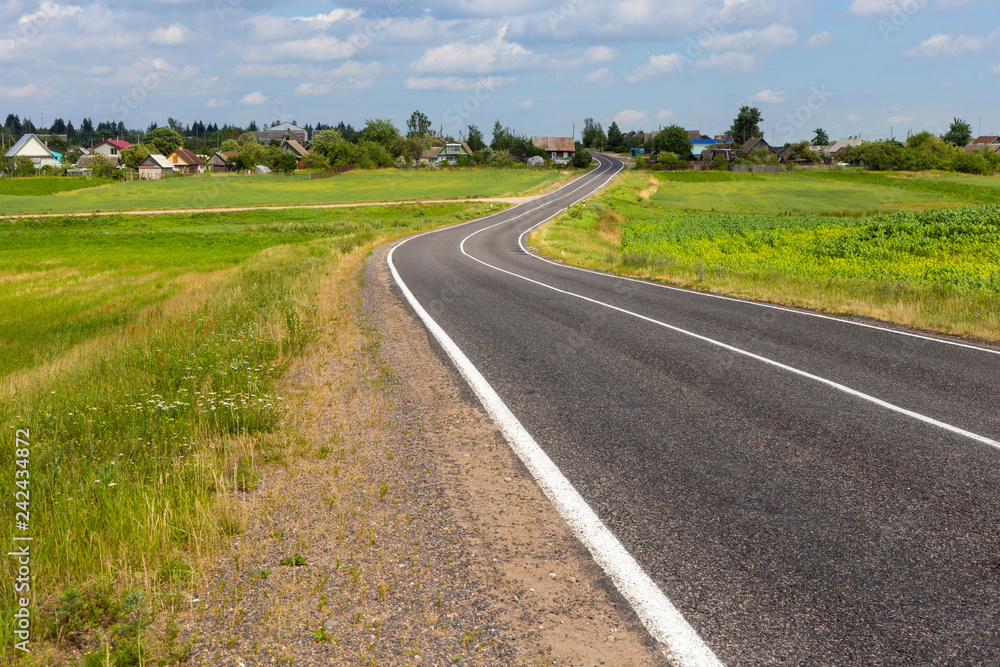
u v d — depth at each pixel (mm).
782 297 13547
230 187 99875
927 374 7285
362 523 3830
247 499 4172
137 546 3406
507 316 11633
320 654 2658
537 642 2754
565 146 158625
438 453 5008
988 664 2602
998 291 15055
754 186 97375
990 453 4844
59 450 5059
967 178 105188
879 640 2754
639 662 2637
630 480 4465
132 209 70312
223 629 2830
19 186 95812
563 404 6262
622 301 13602
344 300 13414
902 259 25297
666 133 141750
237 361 7500
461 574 3279
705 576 3262
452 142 157250
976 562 3357
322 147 149125
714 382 6988
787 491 4250
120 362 8461
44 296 22672
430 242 35781
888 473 4516
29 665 2604
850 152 130500
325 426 5664
